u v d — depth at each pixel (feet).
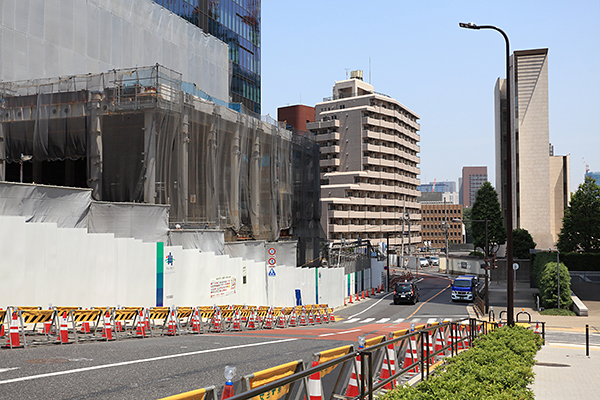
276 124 162.91
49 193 64.95
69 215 67.51
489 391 28.73
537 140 300.81
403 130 428.97
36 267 59.72
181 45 152.25
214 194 120.06
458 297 177.99
